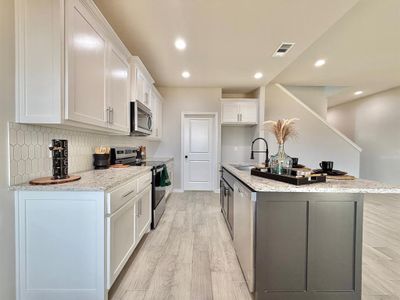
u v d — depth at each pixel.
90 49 1.92
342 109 7.89
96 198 1.57
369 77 5.16
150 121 3.88
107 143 3.14
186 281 1.98
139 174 2.42
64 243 1.57
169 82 5.14
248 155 6.14
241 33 2.88
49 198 1.56
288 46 3.24
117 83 2.57
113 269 1.71
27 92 1.58
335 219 1.64
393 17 2.77
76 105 1.72
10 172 1.53
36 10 1.56
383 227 3.28
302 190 1.51
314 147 5.57
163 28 2.78
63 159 1.79
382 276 2.09
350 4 2.29
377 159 6.48
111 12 2.45
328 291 1.66
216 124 5.59
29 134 1.69
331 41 3.42
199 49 3.36
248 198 1.77
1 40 1.45
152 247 2.62
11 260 1.54
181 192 5.59
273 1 2.25
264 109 5.52
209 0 2.24
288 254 1.64
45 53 1.57
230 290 1.86
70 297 1.58
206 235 2.97
